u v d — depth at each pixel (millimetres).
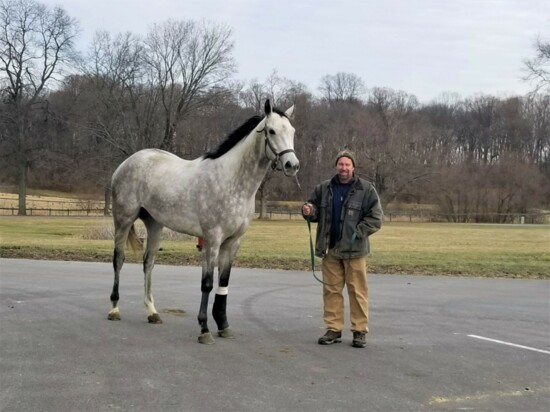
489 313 9008
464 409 4645
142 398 4762
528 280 13172
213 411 4492
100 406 4555
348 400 4801
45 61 57531
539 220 59000
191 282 11797
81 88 56875
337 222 6789
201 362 5887
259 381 5277
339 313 6875
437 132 68750
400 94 80875
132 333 7141
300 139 61625
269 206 66000
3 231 27766
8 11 55406
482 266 15070
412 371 5707
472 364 6020
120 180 8039
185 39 54156
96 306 8930
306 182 61844
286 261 15602
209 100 47656
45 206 64312
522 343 7027
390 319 8438
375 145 60781
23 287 10734
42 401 4648
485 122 86375
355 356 6246
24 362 5773
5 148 56375
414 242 24781
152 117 47250
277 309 8961
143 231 21922
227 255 7148
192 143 48750
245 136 6961
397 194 63062
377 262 15500
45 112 58219
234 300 9750
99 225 24516
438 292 11172
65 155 58969
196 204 7023
